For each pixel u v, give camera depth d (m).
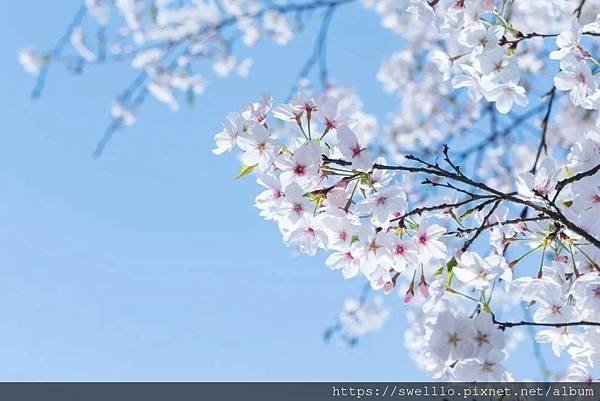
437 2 1.82
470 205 1.79
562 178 1.73
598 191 1.70
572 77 1.75
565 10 2.01
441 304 1.70
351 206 1.69
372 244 1.69
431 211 1.71
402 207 1.68
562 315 1.73
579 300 1.72
